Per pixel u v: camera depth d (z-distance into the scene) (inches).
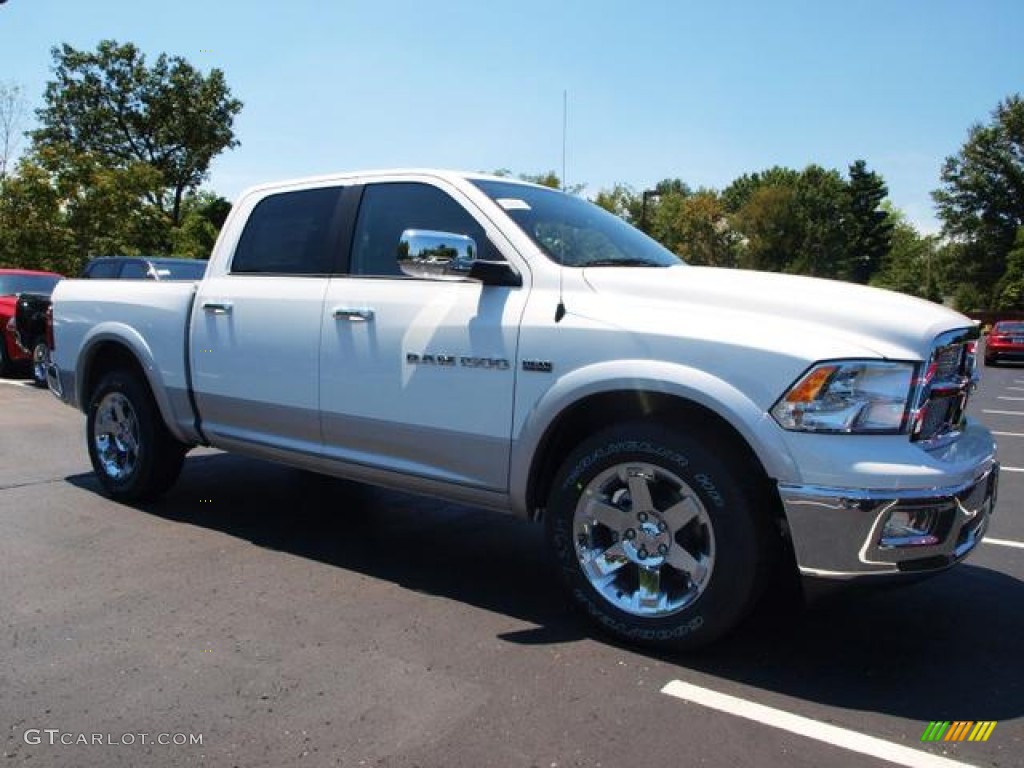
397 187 166.9
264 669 123.5
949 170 2504.9
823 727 110.4
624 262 154.8
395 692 117.0
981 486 125.0
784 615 149.9
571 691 118.4
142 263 438.0
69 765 98.5
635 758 101.7
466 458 148.3
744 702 116.6
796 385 117.0
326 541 189.0
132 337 204.7
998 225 2444.6
